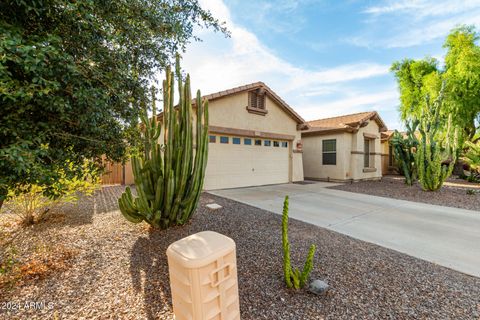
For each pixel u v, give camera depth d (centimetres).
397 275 308
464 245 424
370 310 237
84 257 346
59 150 270
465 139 1591
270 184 1174
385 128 1545
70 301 247
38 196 496
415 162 1120
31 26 241
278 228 494
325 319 223
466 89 1477
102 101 267
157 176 434
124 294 259
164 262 332
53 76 229
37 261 332
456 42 1502
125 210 429
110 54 294
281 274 304
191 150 446
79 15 242
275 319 222
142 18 335
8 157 198
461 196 899
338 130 1322
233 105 998
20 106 218
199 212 589
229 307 191
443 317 227
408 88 1898
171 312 230
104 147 313
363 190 1033
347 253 376
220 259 184
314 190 1020
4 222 509
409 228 522
